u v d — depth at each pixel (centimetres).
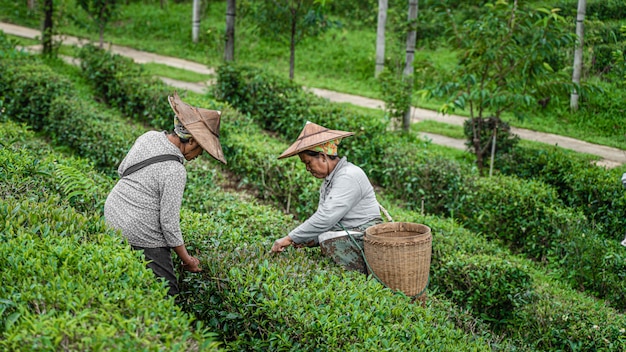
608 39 1301
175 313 289
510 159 1006
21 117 1049
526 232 796
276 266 412
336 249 459
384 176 942
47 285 284
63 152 932
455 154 1113
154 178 390
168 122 1055
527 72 934
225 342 391
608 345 518
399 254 434
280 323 372
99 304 280
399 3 1895
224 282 403
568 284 707
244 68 1207
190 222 503
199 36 2147
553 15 894
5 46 1237
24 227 354
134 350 247
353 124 983
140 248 394
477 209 830
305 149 453
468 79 925
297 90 1145
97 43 2050
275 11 1262
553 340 542
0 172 487
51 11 1542
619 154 1154
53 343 246
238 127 965
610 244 722
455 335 420
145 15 2372
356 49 2000
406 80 1126
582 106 1341
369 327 368
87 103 1048
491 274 598
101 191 523
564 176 901
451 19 1000
